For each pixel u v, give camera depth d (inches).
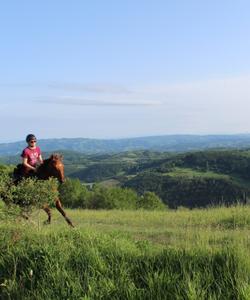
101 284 239.5
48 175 503.2
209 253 268.2
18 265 292.5
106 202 1829.5
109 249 292.2
